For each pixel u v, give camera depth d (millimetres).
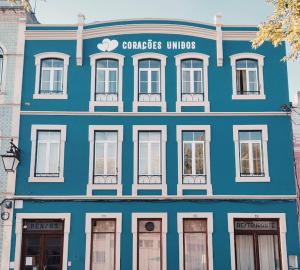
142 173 18375
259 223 18062
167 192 18031
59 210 17844
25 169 18156
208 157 18406
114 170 18406
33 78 19078
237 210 17922
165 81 19156
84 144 18500
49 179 18078
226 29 19703
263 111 18859
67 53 19391
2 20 19547
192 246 17766
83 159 18344
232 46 19594
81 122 18703
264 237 17969
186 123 18750
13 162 16484
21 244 17562
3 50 19266
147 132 18812
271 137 18672
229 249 17547
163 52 19453
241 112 18766
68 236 17594
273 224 18078
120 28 19578
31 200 17859
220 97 19031
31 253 17641
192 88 19266
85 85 19078
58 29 19547
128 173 18234
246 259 17750
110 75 19391
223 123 18766
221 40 19469
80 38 19391
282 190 18156
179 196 17938
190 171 18391
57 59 19469
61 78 19266
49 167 18406
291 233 17781
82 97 18953
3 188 17953
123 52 19453
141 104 18891
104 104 18875
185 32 19641
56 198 17891
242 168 18484
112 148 18656
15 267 17234
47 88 19141
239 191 18109
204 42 19609
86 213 17828
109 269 17562
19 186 17984
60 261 17547
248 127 18734
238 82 19375
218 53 19328
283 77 19266
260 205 17984
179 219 17781
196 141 18719
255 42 13961
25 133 18500
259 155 18641
